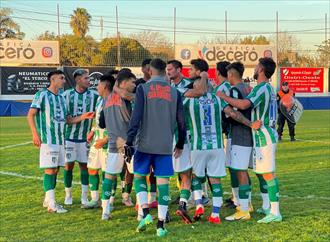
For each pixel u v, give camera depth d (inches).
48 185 264.1
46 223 238.5
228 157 247.3
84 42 1459.2
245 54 1267.2
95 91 286.8
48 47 1184.2
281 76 1315.2
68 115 274.8
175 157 223.0
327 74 1334.9
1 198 297.0
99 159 265.1
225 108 231.3
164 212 214.4
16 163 444.1
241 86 241.6
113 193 267.7
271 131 231.9
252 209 257.1
